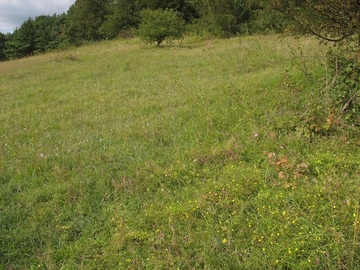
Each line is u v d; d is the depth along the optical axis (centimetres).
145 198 309
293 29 439
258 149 369
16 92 863
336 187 274
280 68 666
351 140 350
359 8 369
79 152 416
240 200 281
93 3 3294
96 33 3189
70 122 540
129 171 359
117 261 241
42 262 248
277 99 497
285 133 394
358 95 395
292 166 314
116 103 624
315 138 370
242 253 233
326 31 430
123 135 452
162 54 1230
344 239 223
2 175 373
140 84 762
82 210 300
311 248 226
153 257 237
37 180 359
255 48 963
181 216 273
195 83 695
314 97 438
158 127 469
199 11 2098
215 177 326
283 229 241
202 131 439
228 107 505
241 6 1825
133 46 1733
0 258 254
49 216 296
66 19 3706
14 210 305
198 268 228
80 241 265
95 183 341
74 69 1117
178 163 357
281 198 276
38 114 619
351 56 432
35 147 450
